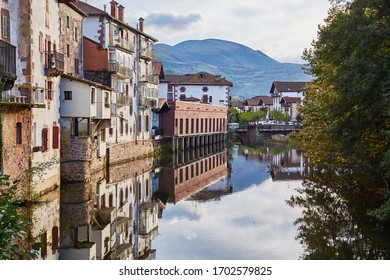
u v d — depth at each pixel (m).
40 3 29.08
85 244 19.86
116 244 20.42
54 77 30.97
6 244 10.94
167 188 36.50
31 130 26.41
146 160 52.97
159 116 64.88
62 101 32.72
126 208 28.03
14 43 27.16
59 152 31.20
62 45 38.78
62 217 24.02
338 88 21.31
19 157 25.03
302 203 28.62
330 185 35.03
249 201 30.34
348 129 23.33
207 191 34.94
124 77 47.84
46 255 17.94
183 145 69.00
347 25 21.55
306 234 21.36
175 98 102.62
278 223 23.64
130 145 49.34
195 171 47.09
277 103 129.38
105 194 31.12
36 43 28.34
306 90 35.44
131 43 51.53
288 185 36.66
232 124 101.31
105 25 47.50
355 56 21.27
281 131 90.75
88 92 32.81
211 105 83.44
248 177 42.28
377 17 21.28
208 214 26.58
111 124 41.94
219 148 79.50
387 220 22.95
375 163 24.88
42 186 27.52
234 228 22.94
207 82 102.56
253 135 90.56
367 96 21.50
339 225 22.77
